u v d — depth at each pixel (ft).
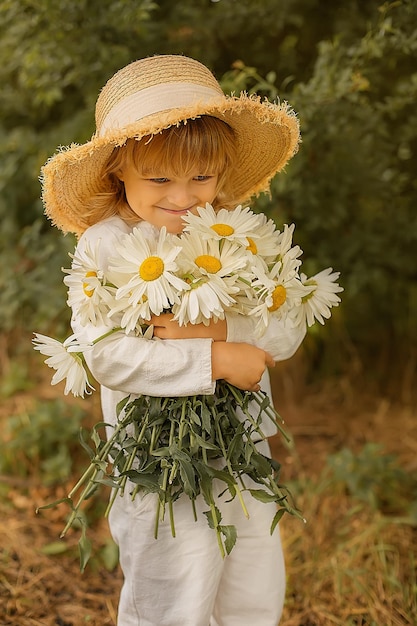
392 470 9.29
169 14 8.87
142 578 5.46
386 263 10.58
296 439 10.89
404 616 7.36
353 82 7.84
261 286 4.94
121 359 5.00
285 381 11.82
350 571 7.79
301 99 7.98
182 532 5.32
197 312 4.64
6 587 7.79
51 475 9.56
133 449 5.07
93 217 5.65
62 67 8.85
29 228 11.36
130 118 5.09
